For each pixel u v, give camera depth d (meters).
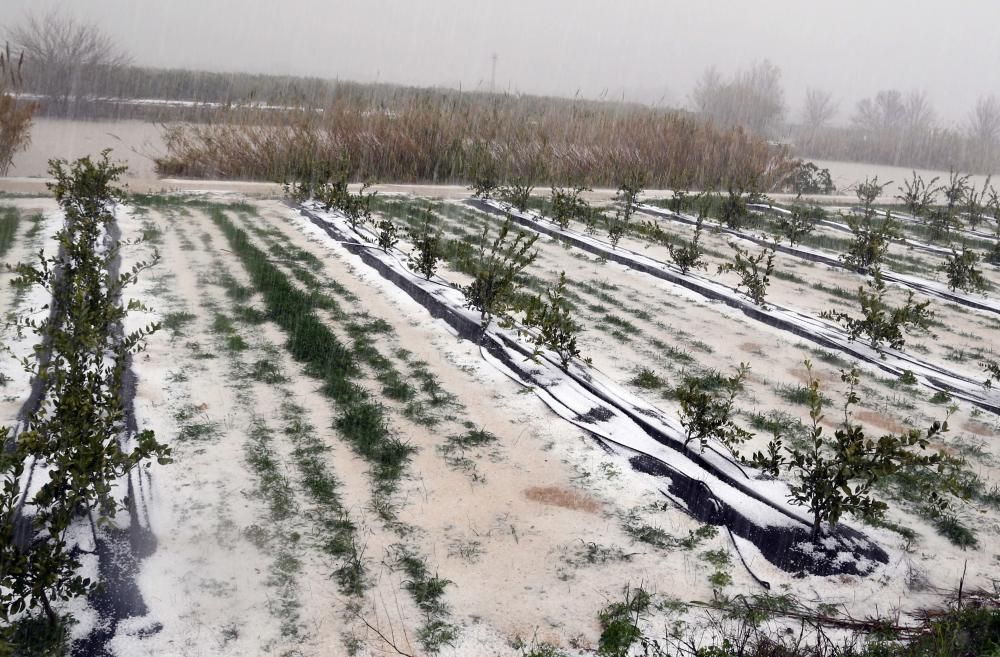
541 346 7.32
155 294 8.34
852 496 4.29
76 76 31.89
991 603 3.98
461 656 3.42
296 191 15.27
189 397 5.87
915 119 59.91
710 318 9.12
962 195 20.34
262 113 20.06
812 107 60.97
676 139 23.06
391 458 5.17
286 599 3.74
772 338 8.53
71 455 3.87
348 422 5.62
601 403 6.23
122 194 12.34
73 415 3.96
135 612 3.57
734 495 4.77
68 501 3.70
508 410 6.10
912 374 7.45
